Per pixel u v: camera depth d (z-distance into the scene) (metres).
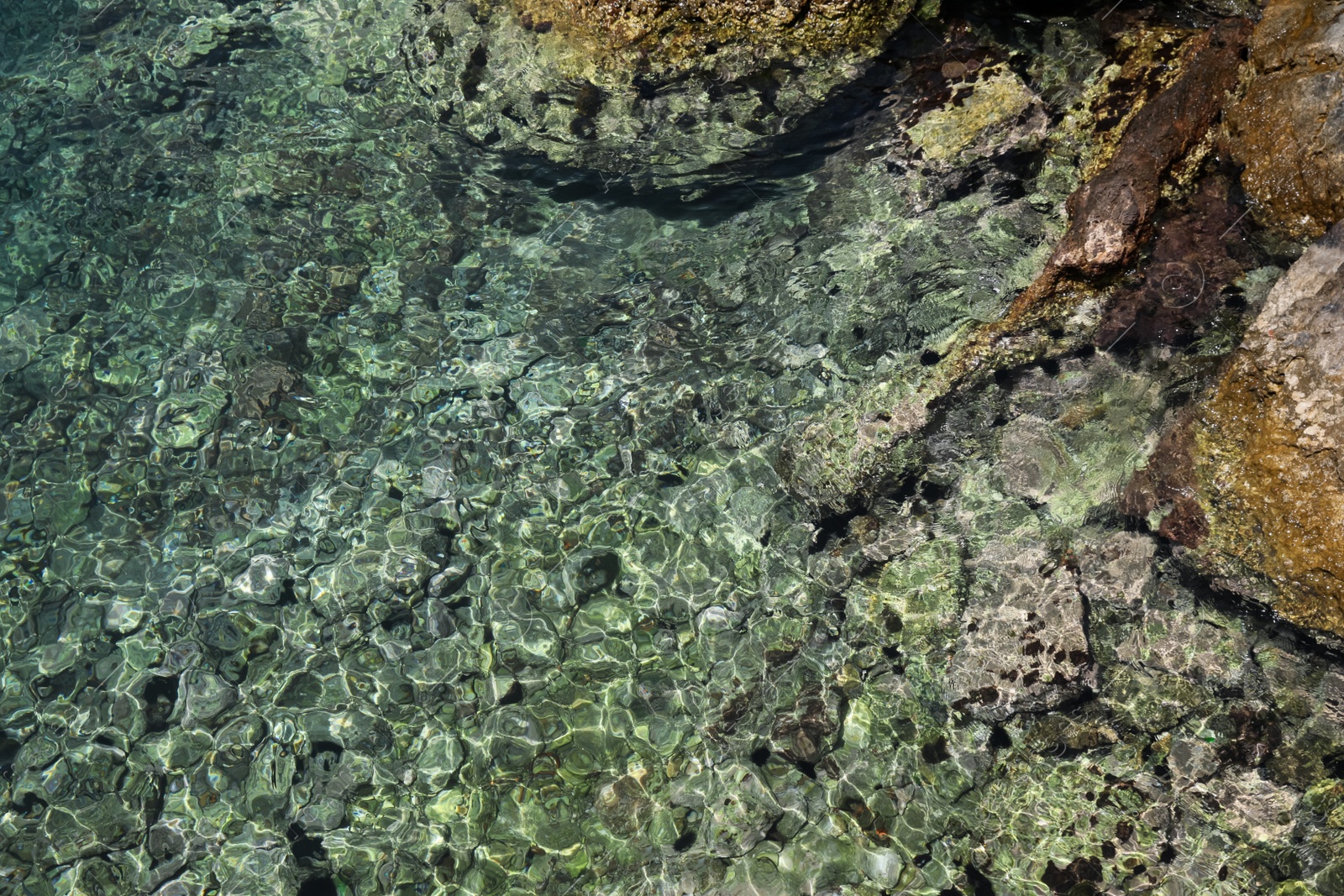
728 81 3.79
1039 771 3.20
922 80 3.77
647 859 3.23
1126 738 3.18
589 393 3.91
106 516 3.80
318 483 3.82
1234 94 3.53
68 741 3.45
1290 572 3.12
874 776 3.27
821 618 3.48
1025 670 3.26
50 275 4.24
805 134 3.86
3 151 4.55
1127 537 3.33
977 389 3.53
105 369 4.04
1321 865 2.99
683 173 3.97
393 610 3.62
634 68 3.82
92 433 3.93
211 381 4.00
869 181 3.86
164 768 3.41
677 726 3.40
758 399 3.79
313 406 3.94
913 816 3.21
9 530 3.78
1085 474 3.41
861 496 3.55
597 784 3.34
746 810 3.27
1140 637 3.25
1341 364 3.09
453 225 4.18
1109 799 3.14
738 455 3.74
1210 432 3.26
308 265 4.16
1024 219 3.66
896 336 3.71
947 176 3.77
